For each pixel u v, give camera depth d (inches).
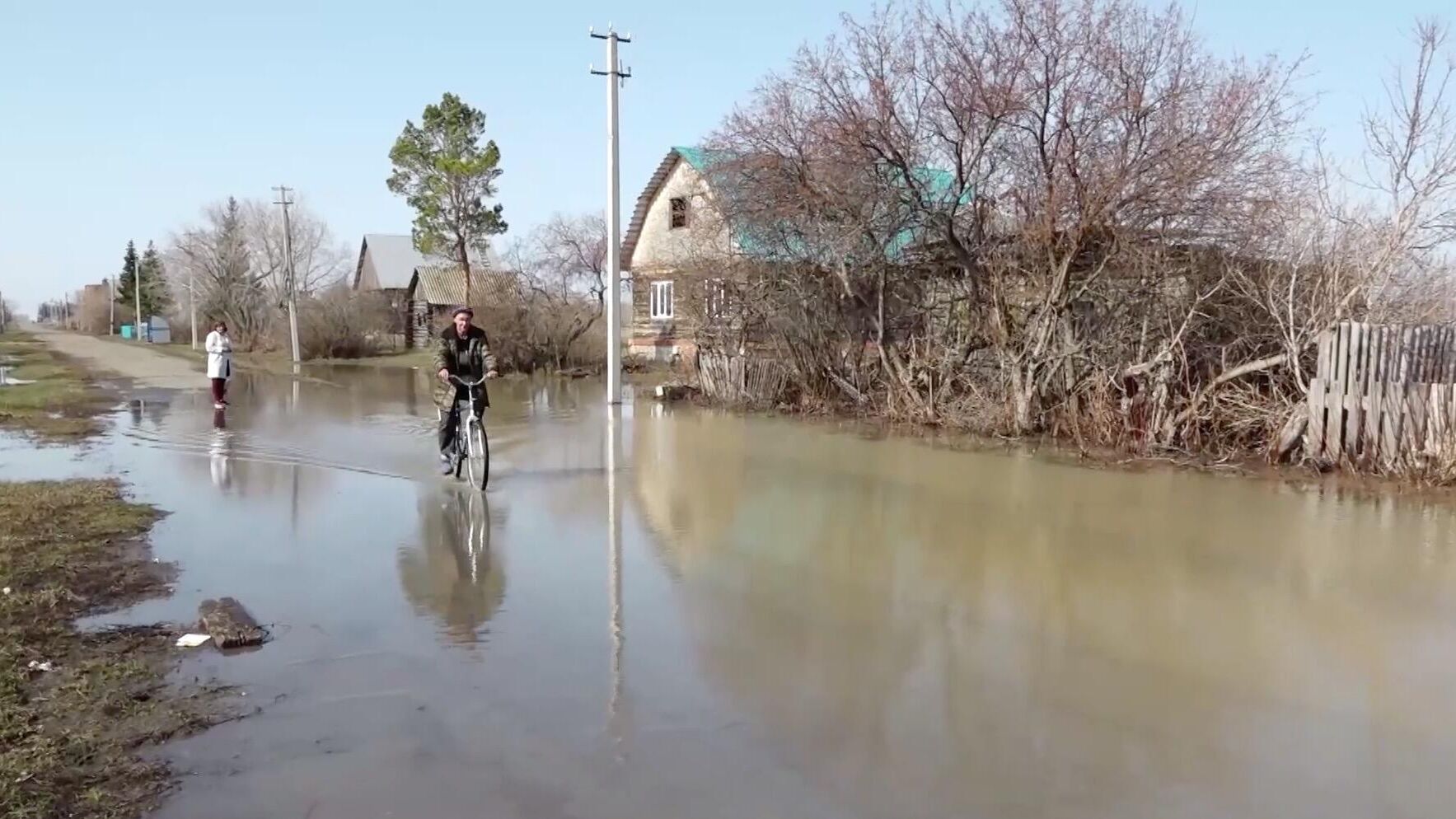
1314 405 457.7
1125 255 548.7
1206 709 192.5
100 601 251.3
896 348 695.7
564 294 1349.7
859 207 658.2
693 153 1256.8
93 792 152.9
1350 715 190.2
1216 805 155.3
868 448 549.6
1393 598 265.4
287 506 377.4
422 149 1626.5
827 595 265.0
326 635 228.8
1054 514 369.1
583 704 190.7
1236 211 523.5
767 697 195.2
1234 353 526.6
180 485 419.5
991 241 621.0
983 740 177.3
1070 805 154.7
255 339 2228.1
